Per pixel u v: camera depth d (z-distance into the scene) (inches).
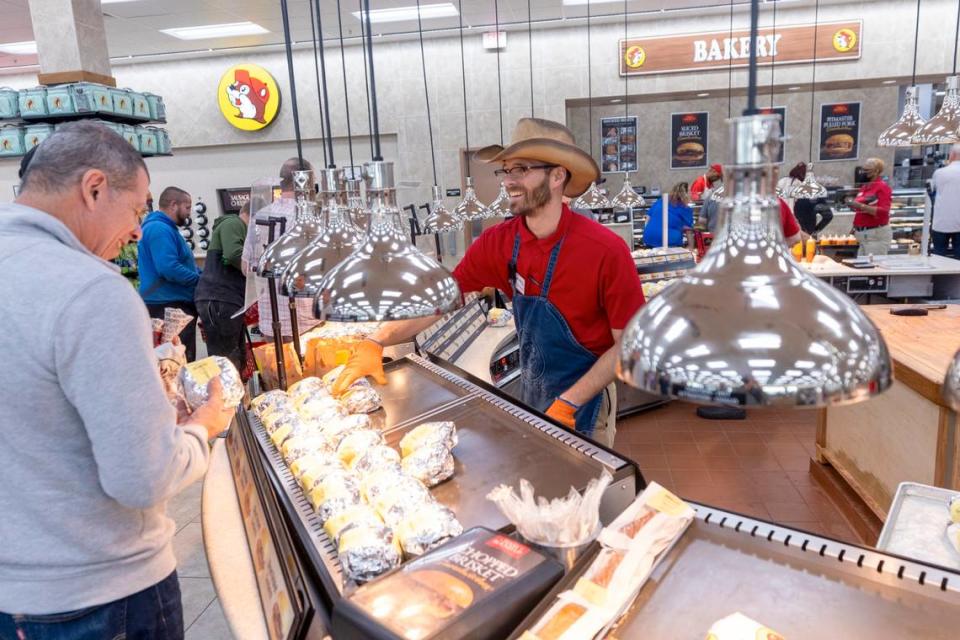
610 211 364.8
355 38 317.7
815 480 148.0
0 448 48.4
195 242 364.8
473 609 41.1
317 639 45.5
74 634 52.2
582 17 302.4
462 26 308.5
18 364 45.9
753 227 30.0
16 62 331.3
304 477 62.7
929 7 293.0
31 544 50.1
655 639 43.0
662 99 338.0
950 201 255.6
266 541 54.2
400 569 46.1
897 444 117.8
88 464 50.5
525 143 77.0
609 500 58.1
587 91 326.6
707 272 30.5
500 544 48.4
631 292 85.5
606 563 46.8
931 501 71.6
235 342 193.5
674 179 434.6
